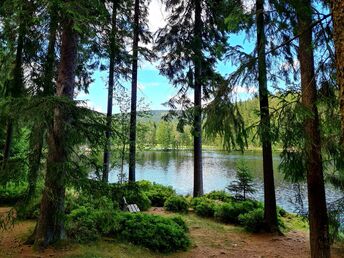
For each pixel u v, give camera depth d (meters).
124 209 9.79
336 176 6.31
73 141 5.71
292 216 10.86
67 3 5.18
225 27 6.82
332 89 4.95
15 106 4.96
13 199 10.36
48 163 5.60
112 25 7.51
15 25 6.21
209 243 7.46
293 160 5.15
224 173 30.27
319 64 4.96
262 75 5.47
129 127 9.75
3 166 5.61
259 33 5.81
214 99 5.25
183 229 7.55
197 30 11.65
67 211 7.75
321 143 4.95
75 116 5.69
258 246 7.37
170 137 60.94
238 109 5.11
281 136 4.80
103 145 6.11
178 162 42.88
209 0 10.63
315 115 4.96
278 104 5.01
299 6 4.59
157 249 6.56
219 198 12.30
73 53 6.34
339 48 2.18
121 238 6.73
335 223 5.42
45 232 5.88
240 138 5.02
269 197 8.44
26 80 8.22
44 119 5.00
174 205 10.91
